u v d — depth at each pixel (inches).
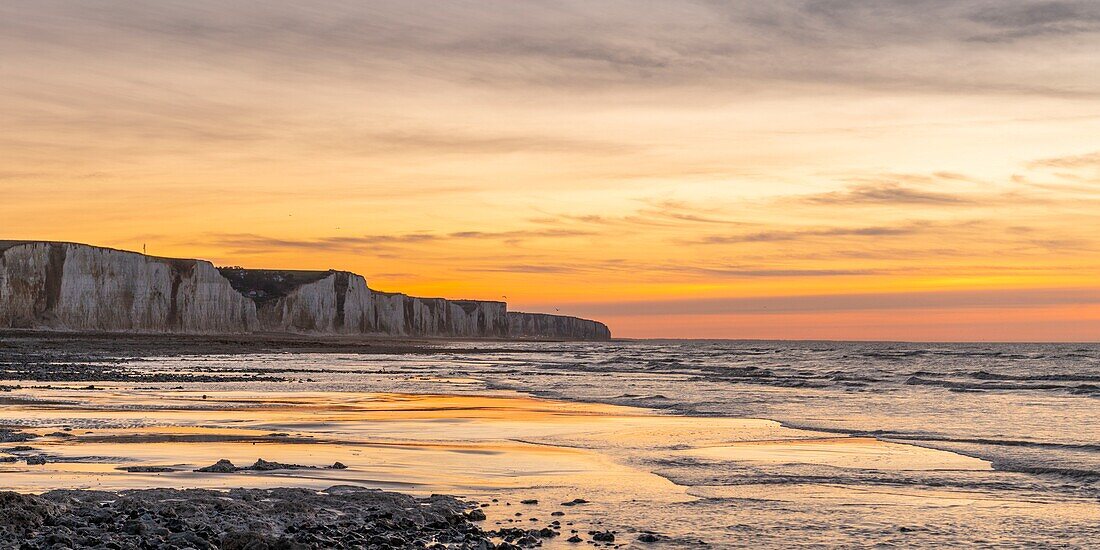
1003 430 928.9
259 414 1130.0
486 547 428.1
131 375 2034.9
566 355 4771.2
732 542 451.5
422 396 1519.4
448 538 447.5
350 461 713.0
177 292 6663.4
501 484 614.9
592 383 1980.8
